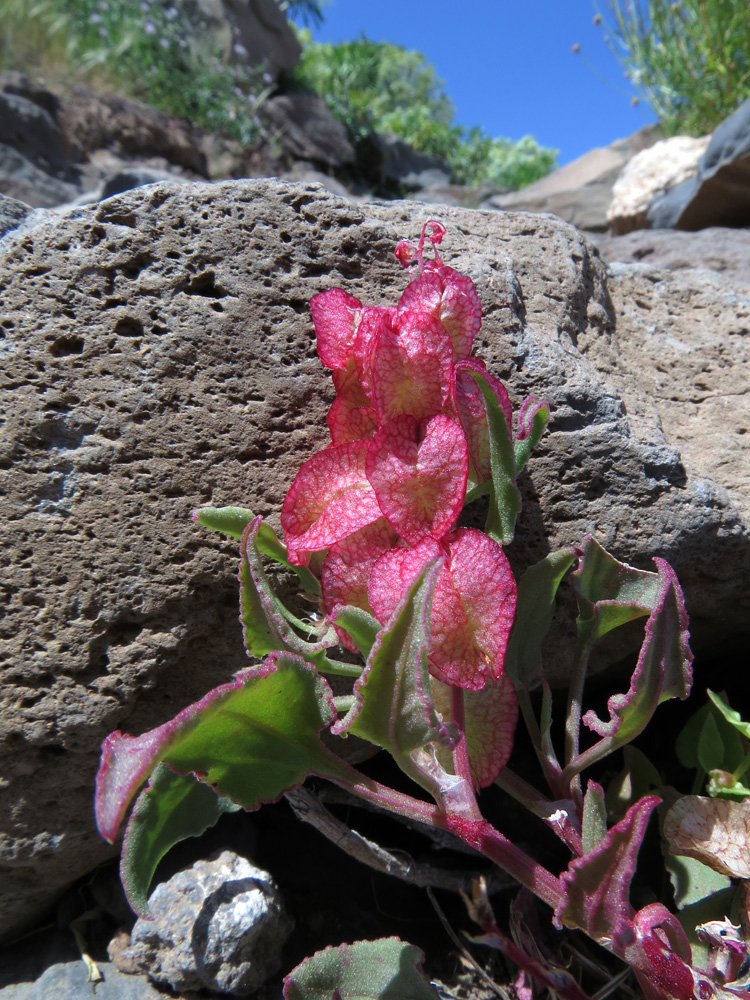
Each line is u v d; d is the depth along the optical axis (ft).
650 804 0.27
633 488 0.42
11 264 0.40
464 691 0.34
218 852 0.39
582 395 0.42
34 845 0.38
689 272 0.59
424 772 0.30
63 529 0.38
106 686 0.38
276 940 0.37
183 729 0.25
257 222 0.42
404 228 0.47
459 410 0.32
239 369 0.40
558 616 0.43
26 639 0.37
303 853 0.43
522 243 0.50
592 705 0.51
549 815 0.34
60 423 0.38
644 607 0.36
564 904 0.29
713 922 0.32
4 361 0.38
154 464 0.39
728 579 0.44
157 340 0.39
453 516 0.30
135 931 0.37
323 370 0.41
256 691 0.27
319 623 0.35
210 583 0.39
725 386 0.52
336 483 0.32
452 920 0.42
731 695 0.53
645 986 0.32
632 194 1.39
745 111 1.07
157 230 0.41
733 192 1.13
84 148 1.89
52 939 0.41
